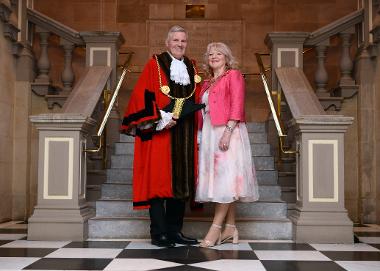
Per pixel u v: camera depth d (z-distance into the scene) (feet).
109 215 17.52
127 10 29.25
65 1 28.84
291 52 23.49
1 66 22.04
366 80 23.73
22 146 23.81
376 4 23.03
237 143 14.28
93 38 24.00
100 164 20.76
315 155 15.85
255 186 14.69
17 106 23.89
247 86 28.76
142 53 29.12
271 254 13.37
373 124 23.61
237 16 29.32
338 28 24.21
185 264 11.86
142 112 14.21
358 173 23.89
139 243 15.19
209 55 14.90
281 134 17.44
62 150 15.97
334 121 15.72
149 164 14.51
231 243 15.29
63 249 14.05
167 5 29.43
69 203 15.84
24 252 13.55
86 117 15.92
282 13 28.96
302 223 15.51
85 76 22.12
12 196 23.61
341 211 15.66
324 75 24.45
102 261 12.21
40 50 25.71
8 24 22.34
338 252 13.79
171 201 15.06
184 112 14.39
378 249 14.34
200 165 14.49
